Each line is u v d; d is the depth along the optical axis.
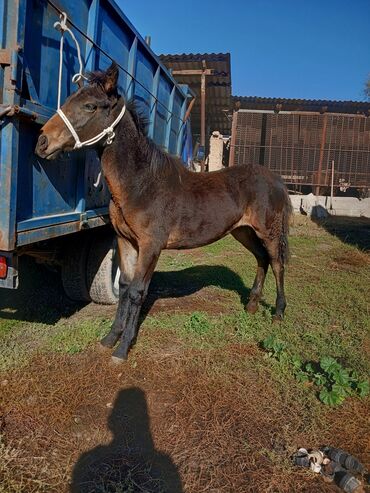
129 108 3.09
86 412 2.62
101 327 3.77
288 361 3.31
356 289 5.49
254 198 3.90
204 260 6.89
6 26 2.22
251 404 2.76
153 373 3.07
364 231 10.55
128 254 3.49
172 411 2.67
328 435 2.52
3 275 2.51
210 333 3.78
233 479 2.13
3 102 2.26
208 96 15.30
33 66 2.53
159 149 3.36
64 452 2.27
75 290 4.28
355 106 14.98
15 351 3.26
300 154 14.19
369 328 4.12
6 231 2.34
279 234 4.12
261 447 2.37
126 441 2.38
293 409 2.73
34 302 4.51
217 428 2.50
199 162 13.43
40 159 2.70
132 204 3.14
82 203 3.36
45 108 2.66
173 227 3.37
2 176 2.30
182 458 2.26
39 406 2.61
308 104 15.12
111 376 3.01
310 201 13.66
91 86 2.79
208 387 2.92
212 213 3.55
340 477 2.15
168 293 5.03
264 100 15.10
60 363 3.12
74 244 4.11
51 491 2.01
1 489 1.97
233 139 14.34
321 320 4.30
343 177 14.26
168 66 12.58
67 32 2.88
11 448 2.25
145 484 2.07
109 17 3.56
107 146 2.99
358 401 2.85
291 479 2.15
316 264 6.93
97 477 2.11
